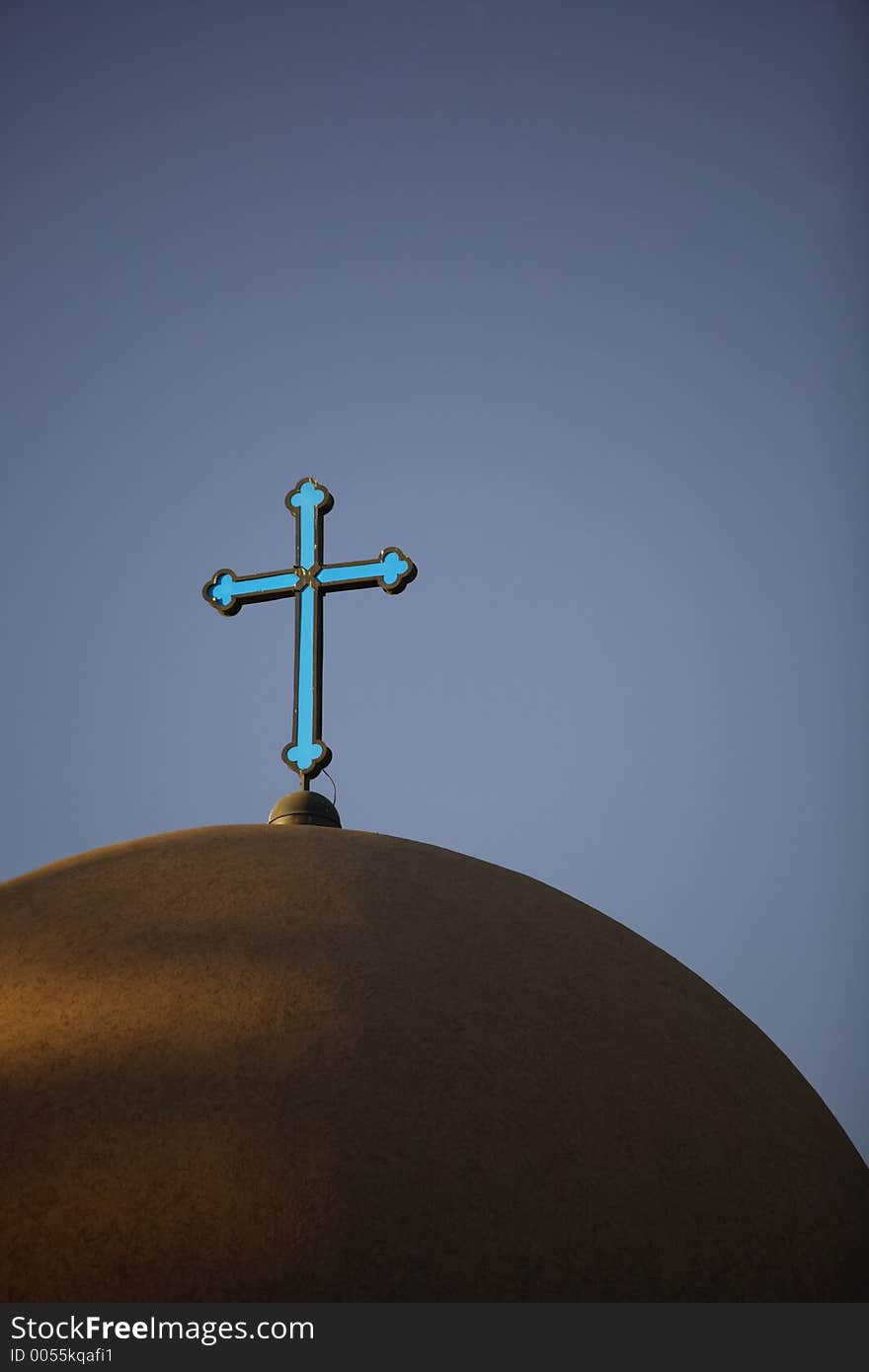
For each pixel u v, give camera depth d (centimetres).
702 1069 1224
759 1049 1334
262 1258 966
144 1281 954
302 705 1747
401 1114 1052
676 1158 1120
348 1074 1069
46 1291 948
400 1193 1009
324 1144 1020
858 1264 1181
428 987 1167
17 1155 996
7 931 1204
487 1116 1071
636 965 1326
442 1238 998
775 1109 1245
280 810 1634
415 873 1348
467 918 1280
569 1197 1048
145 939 1180
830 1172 1238
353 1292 966
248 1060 1066
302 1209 987
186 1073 1049
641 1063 1186
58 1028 1087
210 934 1187
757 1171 1163
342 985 1145
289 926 1207
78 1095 1030
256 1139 1014
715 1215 1102
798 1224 1153
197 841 1383
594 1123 1105
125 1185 984
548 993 1214
